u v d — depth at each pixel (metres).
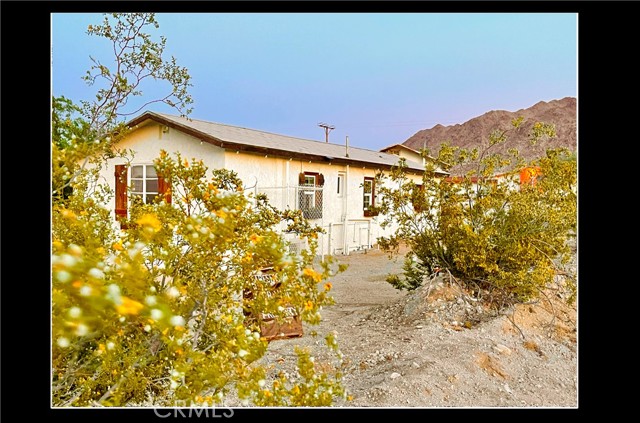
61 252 1.20
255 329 2.43
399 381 2.79
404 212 4.96
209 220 1.99
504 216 4.42
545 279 4.20
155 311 1.16
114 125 3.95
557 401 2.76
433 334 3.77
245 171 7.93
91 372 2.06
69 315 1.06
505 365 3.23
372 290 6.30
